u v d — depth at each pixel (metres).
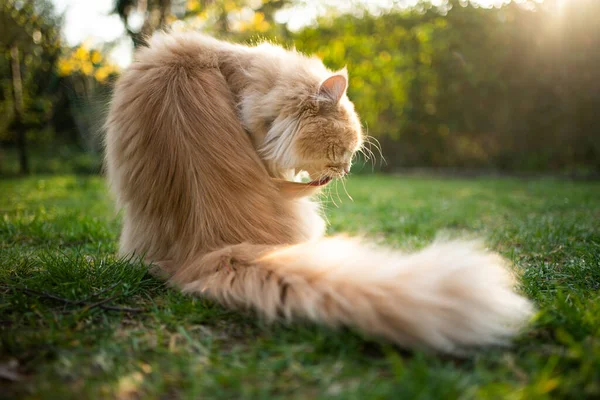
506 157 2.57
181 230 0.61
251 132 0.63
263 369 0.39
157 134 0.61
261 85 0.63
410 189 1.88
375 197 1.61
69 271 0.59
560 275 0.64
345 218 1.19
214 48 0.67
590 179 2.29
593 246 0.78
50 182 2.04
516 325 0.45
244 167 0.60
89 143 2.77
